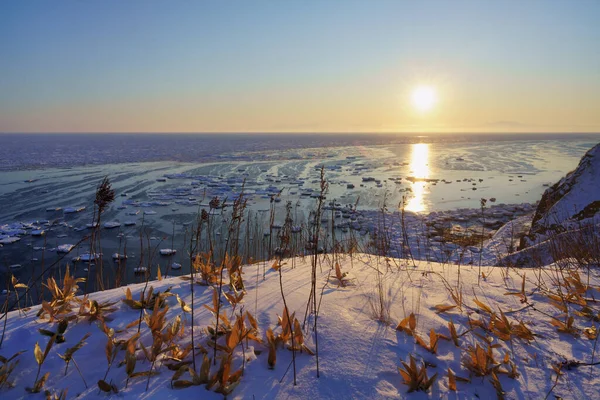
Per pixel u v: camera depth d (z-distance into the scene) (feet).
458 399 6.08
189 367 6.36
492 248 34.63
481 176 117.60
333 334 7.70
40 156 188.34
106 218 64.90
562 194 32.12
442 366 6.91
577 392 6.36
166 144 335.88
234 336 6.80
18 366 6.43
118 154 207.92
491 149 256.93
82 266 42.24
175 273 40.27
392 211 68.08
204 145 317.42
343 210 68.28
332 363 6.78
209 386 5.98
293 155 210.18
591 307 9.55
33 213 67.92
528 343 7.83
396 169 140.26
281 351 7.12
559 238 20.21
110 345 6.71
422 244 39.11
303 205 74.38
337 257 14.97
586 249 15.83
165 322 7.52
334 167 146.51
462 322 8.57
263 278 11.50
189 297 9.46
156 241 51.90
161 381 6.19
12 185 95.86
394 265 13.82
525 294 10.61
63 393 5.82
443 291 10.63
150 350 6.95
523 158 180.75
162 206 74.59
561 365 7.07
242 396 5.90
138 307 8.45
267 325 8.02
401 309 9.11
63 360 6.65
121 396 5.81
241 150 253.24
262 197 83.35
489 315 8.98
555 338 8.07
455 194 86.22
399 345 7.43
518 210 65.87
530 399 6.18
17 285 8.88
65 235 55.31
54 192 86.84
